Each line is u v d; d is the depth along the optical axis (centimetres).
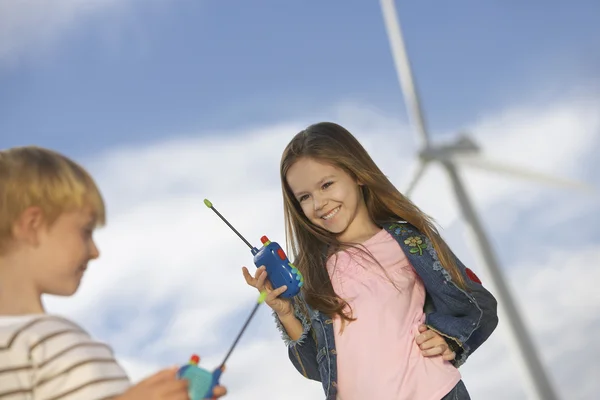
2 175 161
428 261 271
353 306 263
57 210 162
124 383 158
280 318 268
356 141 288
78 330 161
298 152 281
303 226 284
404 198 282
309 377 272
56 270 162
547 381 1074
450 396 254
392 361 254
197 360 168
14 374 152
